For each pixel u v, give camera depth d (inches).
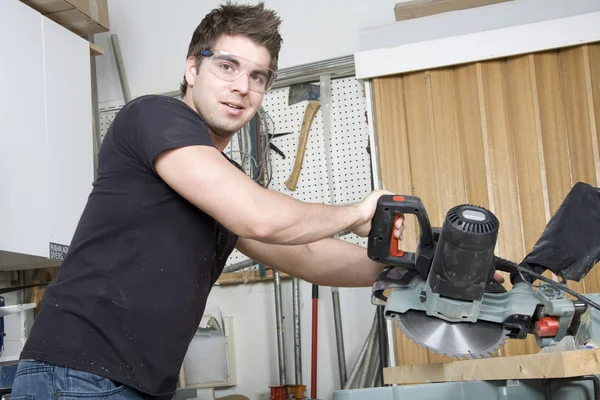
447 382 59.9
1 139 90.0
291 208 54.5
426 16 104.7
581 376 54.4
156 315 55.6
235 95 62.1
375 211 58.9
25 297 109.2
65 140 102.5
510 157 99.0
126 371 54.6
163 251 56.0
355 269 72.0
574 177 96.6
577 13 100.1
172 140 53.7
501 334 56.7
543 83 99.9
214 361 119.1
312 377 113.4
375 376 110.7
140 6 138.8
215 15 64.1
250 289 124.5
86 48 111.1
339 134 123.6
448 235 53.1
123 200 56.1
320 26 128.8
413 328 58.2
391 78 104.7
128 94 133.9
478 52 100.6
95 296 54.7
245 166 124.0
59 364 53.7
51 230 96.7
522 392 55.2
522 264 60.6
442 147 101.3
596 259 59.6
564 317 54.4
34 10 99.9
